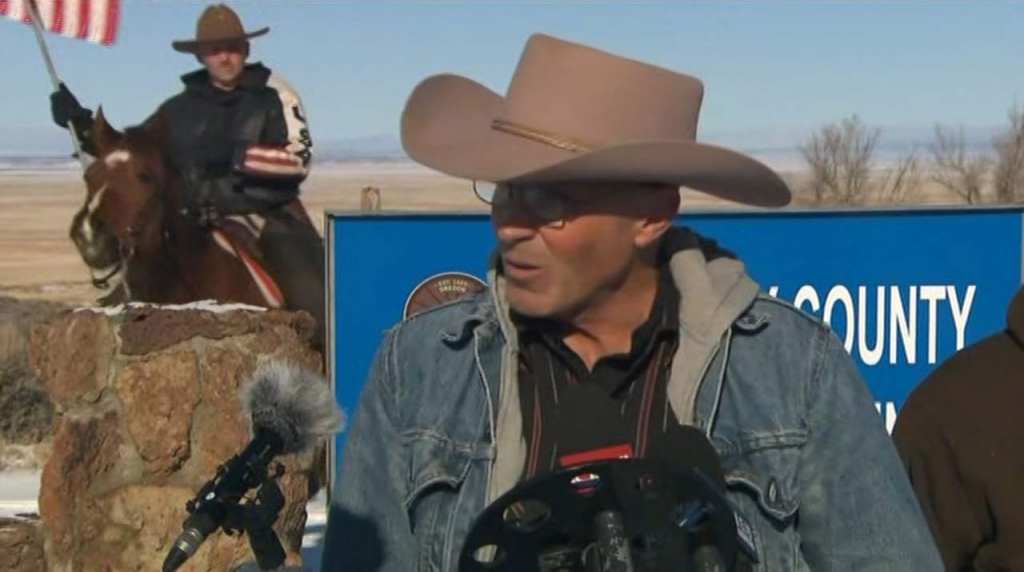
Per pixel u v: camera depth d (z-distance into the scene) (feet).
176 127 30.32
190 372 16.76
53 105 30.35
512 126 8.52
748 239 17.35
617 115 8.45
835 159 94.53
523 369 8.69
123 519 16.69
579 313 8.53
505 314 8.63
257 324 17.10
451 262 17.49
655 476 7.73
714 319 8.46
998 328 17.19
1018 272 17.11
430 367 8.77
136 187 28.78
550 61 8.52
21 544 16.63
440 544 8.52
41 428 50.37
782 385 8.48
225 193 29.78
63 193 133.49
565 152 8.38
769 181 8.35
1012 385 11.31
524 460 8.46
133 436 16.76
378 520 8.72
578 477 7.73
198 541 7.97
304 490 16.74
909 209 17.17
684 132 8.70
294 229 30.09
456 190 110.63
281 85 31.30
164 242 29.09
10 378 52.03
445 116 9.07
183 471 16.79
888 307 17.30
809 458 8.47
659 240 8.62
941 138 93.45
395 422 8.82
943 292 17.22
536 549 7.89
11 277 98.43
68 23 31.99
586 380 8.61
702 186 8.41
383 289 17.52
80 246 29.01
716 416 8.47
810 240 17.31
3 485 43.14
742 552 8.31
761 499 8.36
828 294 17.34
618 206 8.30
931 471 11.45
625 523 7.73
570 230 8.27
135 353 16.81
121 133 29.48
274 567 8.19
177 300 29.27
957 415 11.37
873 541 8.38
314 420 8.11
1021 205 17.01
